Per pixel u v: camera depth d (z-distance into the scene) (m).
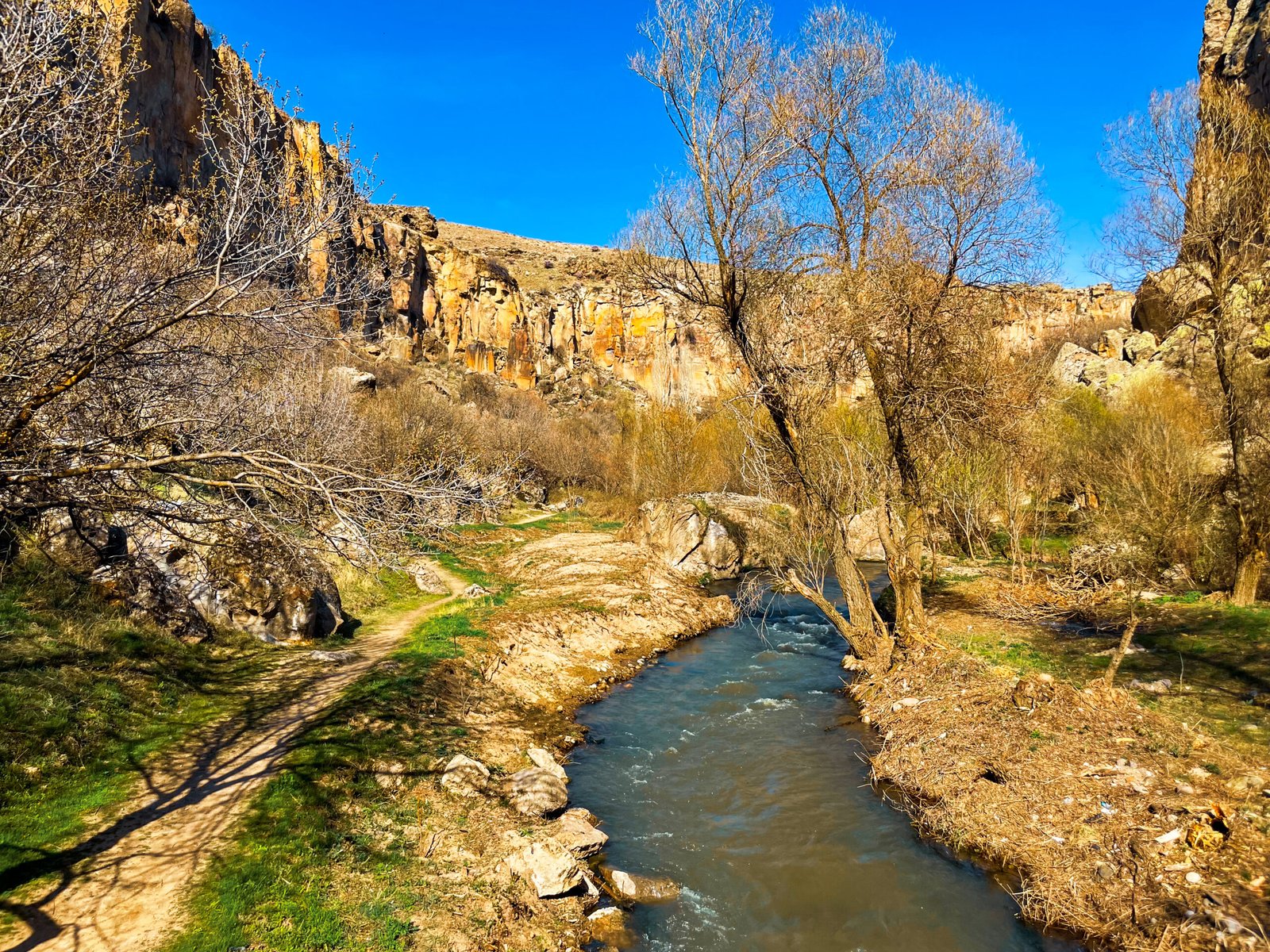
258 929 7.74
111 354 7.37
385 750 12.20
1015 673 14.63
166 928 7.55
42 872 8.24
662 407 49.06
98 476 8.10
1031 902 8.94
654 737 15.16
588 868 10.19
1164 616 18.48
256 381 13.85
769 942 8.71
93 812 9.50
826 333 17.08
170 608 15.55
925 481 17.56
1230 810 9.23
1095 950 8.12
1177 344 35.12
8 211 6.59
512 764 13.00
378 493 8.02
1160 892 8.34
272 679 14.85
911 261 15.95
